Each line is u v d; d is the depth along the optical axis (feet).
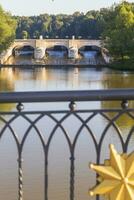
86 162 65.26
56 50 379.96
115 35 296.10
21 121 72.84
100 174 11.93
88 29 420.77
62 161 68.39
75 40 368.68
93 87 201.46
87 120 12.59
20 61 342.85
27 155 71.15
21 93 12.08
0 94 12.06
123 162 11.92
